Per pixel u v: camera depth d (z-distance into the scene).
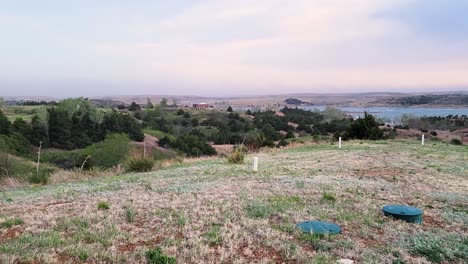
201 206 7.74
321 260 4.95
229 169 14.49
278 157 19.72
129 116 57.00
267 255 5.18
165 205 7.86
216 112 94.00
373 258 5.09
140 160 17.41
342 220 6.90
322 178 11.94
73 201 8.75
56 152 44.50
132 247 5.37
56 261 4.71
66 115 53.22
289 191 9.46
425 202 8.81
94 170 17.28
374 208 7.89
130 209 7.35
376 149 22.48
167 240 5.57
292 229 6.23
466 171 14.27
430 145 25.58
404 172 13.76
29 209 7.92
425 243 5.71
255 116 85.38
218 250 5.26
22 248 5.12
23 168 20.66
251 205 7.79
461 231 6.53
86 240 5.64
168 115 86.50
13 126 47.84
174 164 19.22
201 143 48.00
